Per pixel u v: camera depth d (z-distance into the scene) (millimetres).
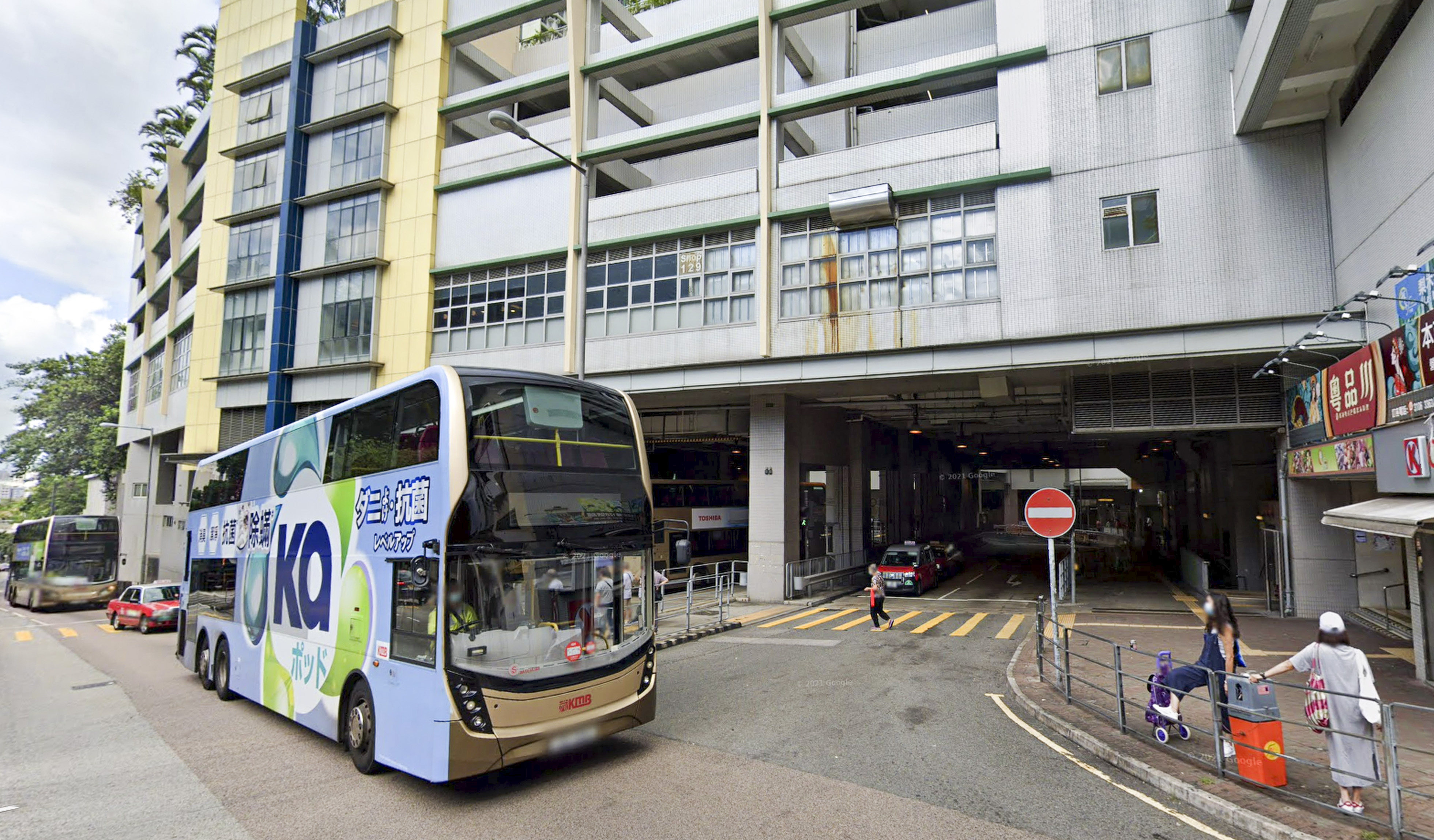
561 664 7750
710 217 21719
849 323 19656
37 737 10406
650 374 22438
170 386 44844
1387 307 12305
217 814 7086
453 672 7078
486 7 26906
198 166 46000
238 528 12938
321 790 7711
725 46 24812
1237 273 15703
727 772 7766
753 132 24781
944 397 25406
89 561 37938
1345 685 6168
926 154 19062
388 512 8328
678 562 9344
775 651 15023
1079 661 13164
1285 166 15461
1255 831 5988
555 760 8305
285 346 29891
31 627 29578
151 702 12812
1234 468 24438
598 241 23203
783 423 24125
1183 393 17844
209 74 52500
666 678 12477
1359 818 5891
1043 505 11477
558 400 8438
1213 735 7500
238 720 11164
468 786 7609
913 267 19109
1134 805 6676
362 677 8523
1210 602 7922
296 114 30438
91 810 7250
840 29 24016
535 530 7824
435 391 7824
